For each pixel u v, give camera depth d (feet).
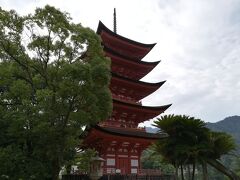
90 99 83.76
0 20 83.76
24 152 90.38
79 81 82.07
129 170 149.38
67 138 85.92
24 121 81.92
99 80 84.38
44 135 82.43
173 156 75.20
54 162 87.61
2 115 93.15
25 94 87.35
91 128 129.49
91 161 102.73
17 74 92.02
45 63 89.66
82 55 92.53
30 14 86.12
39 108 82.07
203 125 74.38
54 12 86.53
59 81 86.02
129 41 180.34
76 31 89.25
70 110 83.35
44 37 88.28
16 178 86.53
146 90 173.27
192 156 73.97
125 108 154.71
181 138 75.20
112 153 147.13
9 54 87.66
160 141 76.95
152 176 130.72
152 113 165.48
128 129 153.17
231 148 75.15
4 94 92.17
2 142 94.99
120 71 175.32
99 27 167.32
